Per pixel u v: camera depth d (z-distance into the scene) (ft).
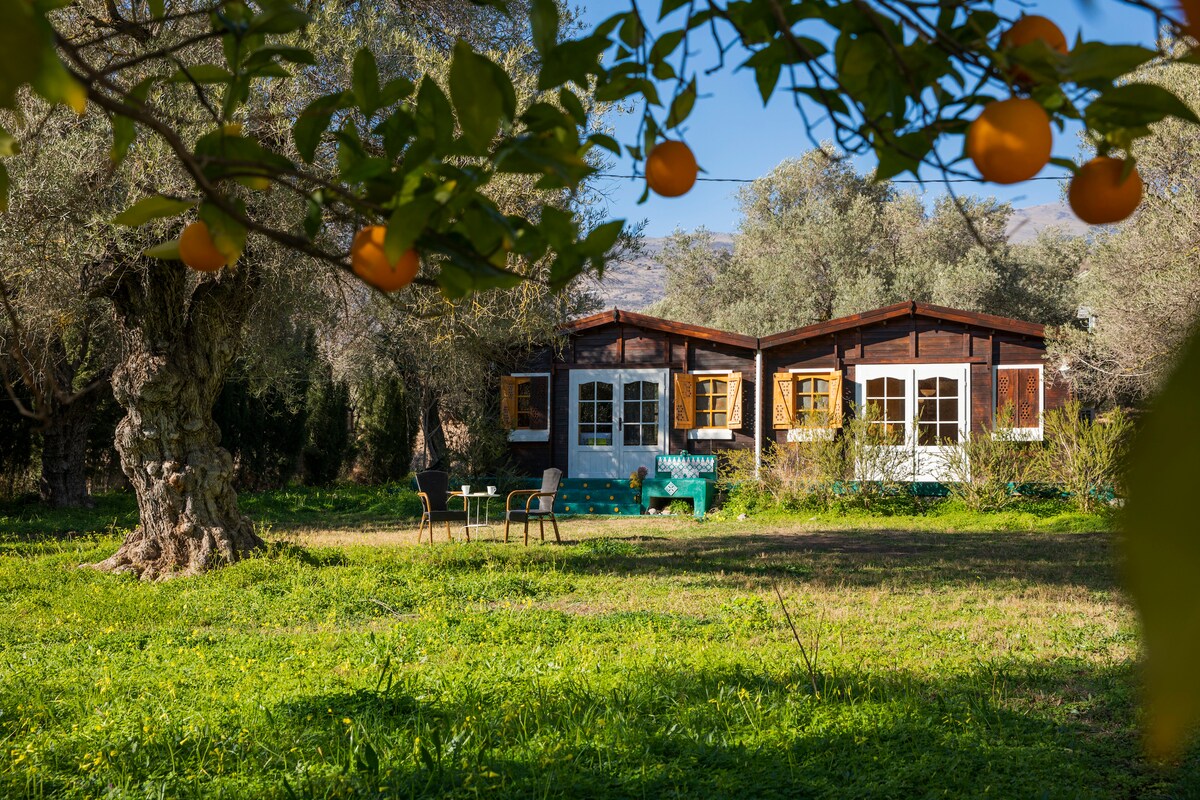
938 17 3.50
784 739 14.99
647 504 66.13
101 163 27.30
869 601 29.35
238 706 16.55
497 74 3.17
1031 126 2.57
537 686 17.66
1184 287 48.83
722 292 130.93
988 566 37.91
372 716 15.79
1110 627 24.88
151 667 20.27
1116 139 2.85
